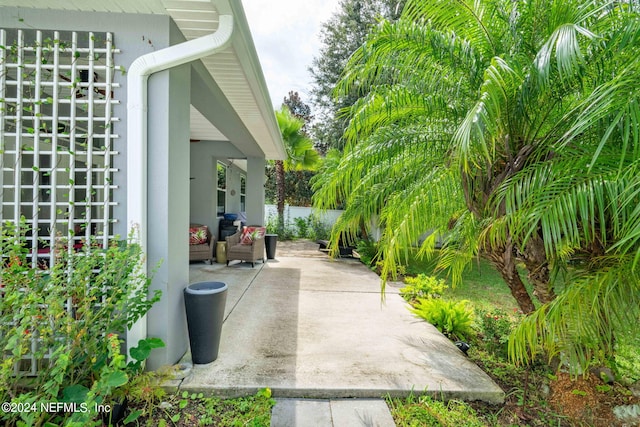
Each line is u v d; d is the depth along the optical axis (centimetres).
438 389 243
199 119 581
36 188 246
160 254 264
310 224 1405
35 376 234
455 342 347
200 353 271
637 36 175
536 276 265
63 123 276
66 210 302
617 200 179
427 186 293
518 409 238
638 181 162
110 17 259
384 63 264
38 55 247
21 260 218
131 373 219
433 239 409
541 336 228
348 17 1523
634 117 161
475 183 271
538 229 248
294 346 312
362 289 542
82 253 248
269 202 2033
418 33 245
